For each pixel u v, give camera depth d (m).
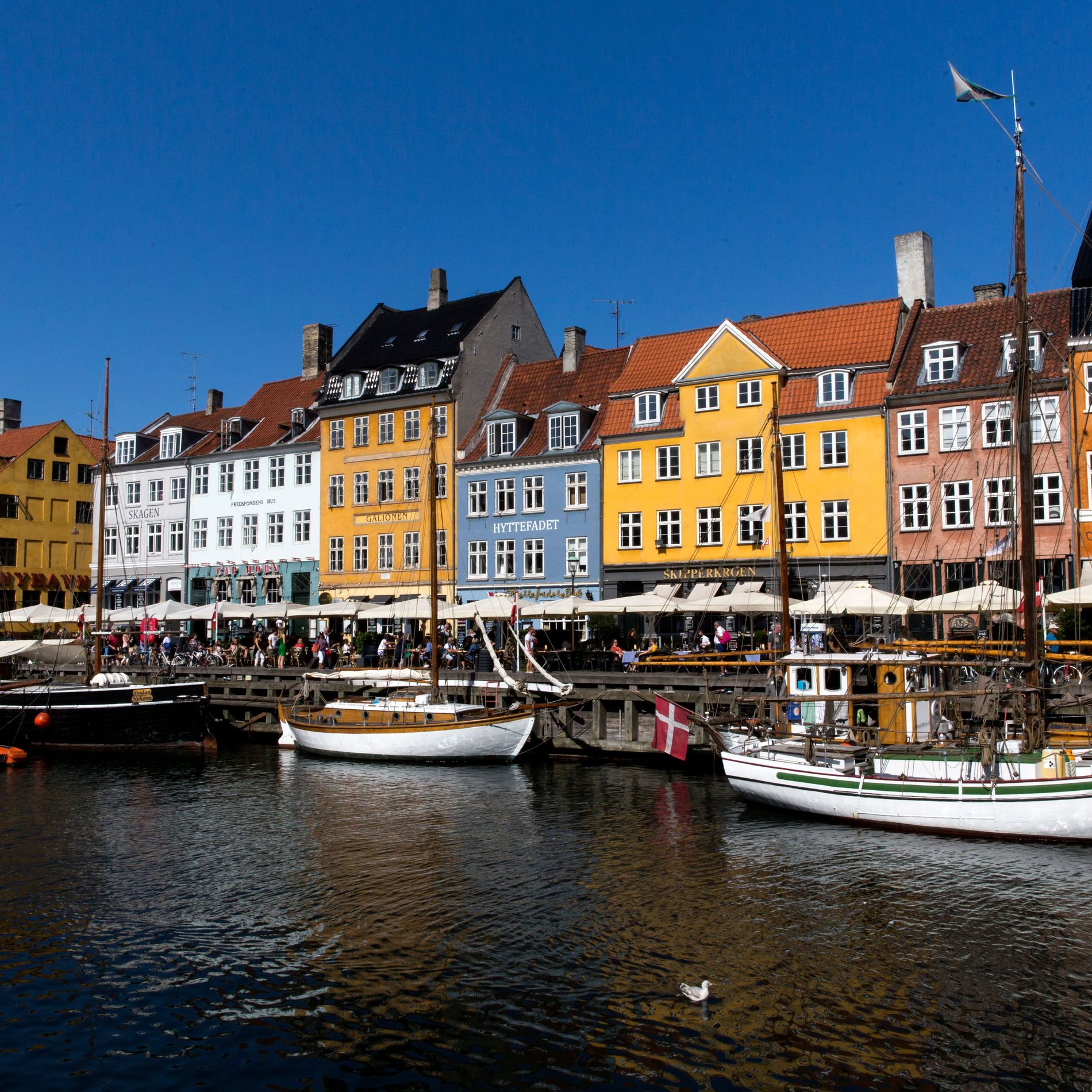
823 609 29.42
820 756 22.64
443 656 38.41
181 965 14.20
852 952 14.30
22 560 60.75
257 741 38.22
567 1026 12.17
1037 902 16.30
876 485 38.28
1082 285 37.09
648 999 12.87
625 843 20.39
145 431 65.88
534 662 31.36
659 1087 10.83
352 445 52.56
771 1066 11.20
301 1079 11.10
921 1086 10.80
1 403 69.12
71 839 21.66
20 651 41.31
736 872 18.17
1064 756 19.95
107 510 61.69
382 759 31.62
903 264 43.78
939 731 22.38
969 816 20.12
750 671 31.16
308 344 60.56
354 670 35.75
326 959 14.34
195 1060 11.53
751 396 41.00
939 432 37.31
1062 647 28.95
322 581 52.78
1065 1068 11.12
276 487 54.97
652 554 42.69
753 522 40.38
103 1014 12.70
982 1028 12.01
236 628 52.50
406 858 19.53
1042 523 35.03
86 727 35.19
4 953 14.68
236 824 22.88
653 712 30.17
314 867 19.03
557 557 45.31
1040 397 35.38
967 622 34.53
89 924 15.91
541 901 16.70
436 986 13.37
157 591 58.81
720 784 26.78
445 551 48.75
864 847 19.78
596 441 44.97
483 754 30.44
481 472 47.91
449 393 49.12
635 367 45.94
